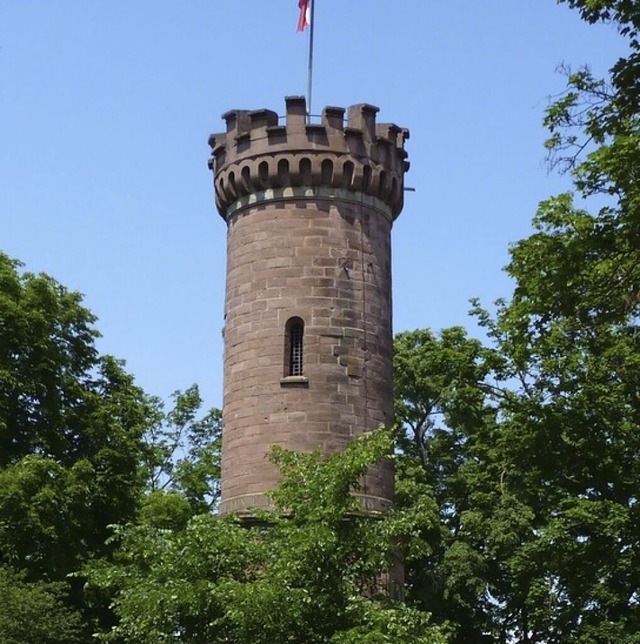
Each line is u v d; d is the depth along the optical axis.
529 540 54.28
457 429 60.31
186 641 25.50
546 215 34.09
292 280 36.00
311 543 25.08
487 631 56.16
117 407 45.56
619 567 39.19
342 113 37.28
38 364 42.50
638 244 26.33
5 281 43.50
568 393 40.69
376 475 35.12
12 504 38.03
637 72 24.73
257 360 35.66
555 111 26.84
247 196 37.31
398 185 38.47
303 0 40.53
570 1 24.75
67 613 37.34
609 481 40.56
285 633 24.80
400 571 33.66
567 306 29.03
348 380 35.38
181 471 67.06
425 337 63.19
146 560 27.25
